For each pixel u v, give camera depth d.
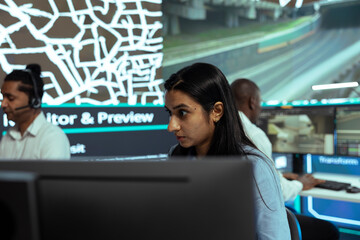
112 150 2.85
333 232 1.94
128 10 2.94
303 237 1.90
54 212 0.56
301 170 2.73
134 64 3.00
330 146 2.50
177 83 0.96
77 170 0.56
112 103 2.85
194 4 3.60
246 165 0.51
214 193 0.51
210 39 3.69
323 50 3.40
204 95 0.96
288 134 2.69
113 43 2.85
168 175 0.52
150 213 0.53
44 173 0.57
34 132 1.63
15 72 1.63
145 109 3.08
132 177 0.53
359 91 3.15
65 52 2.58
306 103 3.37
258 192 0.91
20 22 2.37
